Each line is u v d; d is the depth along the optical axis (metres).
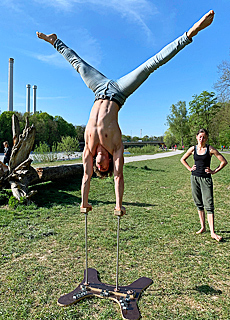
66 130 70.12
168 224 5.84
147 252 4.26
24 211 6.65
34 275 3.49
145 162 23.95
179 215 6.63
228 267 3.71
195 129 60.59
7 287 3.17
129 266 3.77
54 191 9.20
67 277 3.43
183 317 2.60
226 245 4.55
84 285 3.15
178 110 81.94
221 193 9.38
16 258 4.05
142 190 10.36
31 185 8.84
